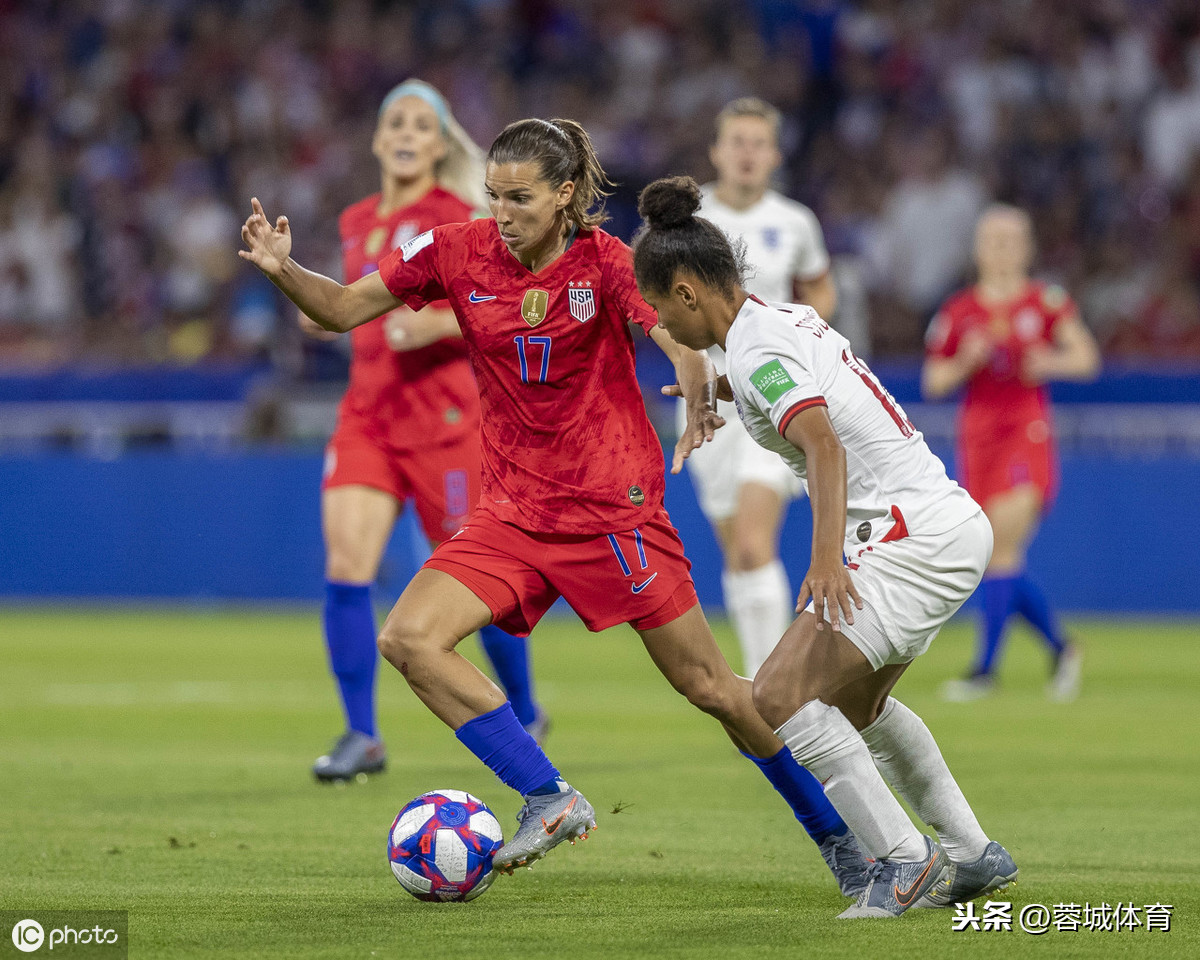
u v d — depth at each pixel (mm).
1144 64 63188
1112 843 16828
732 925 12812
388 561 47219
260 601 52469
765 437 13383
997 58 63344
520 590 14883
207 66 67875
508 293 14688
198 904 13617
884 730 13617
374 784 21078
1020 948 11945
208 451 52812
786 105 64250
